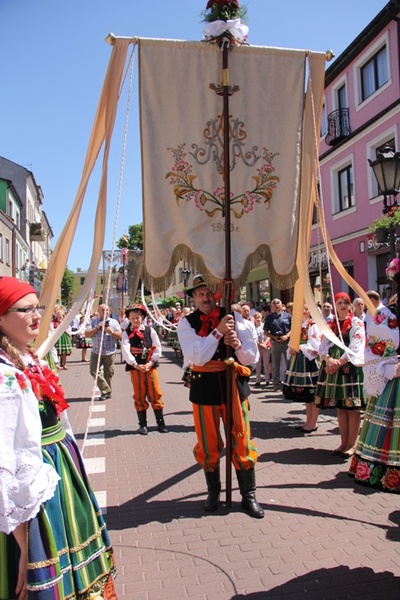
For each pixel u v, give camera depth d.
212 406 4.05
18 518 1.92
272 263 4.20
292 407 8.46
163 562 3.29
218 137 4.09
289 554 3.34
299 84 4.19
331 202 16.94
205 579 3.07
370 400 3.39
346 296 5.55
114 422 7.59
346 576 3.05
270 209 4.20
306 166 4.30
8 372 2.00
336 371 5.43
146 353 6.77
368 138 14.81
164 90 4.01
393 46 13.56
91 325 10.20
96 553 2.31
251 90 4.12
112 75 3.89
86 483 2.44
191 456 5.69
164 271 4.06
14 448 1.95
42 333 3.65
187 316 4.15
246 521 3.88
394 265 3.20
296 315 5.02
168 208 4.06
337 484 4.64
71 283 46.22
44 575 2.04
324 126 17.52
